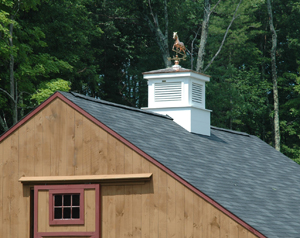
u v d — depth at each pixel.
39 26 72.38
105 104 38.66
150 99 45.47
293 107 101.06
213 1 102.19
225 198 31.47
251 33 101.75
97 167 34.19
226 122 104.88
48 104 36.06
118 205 33.44
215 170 36.00
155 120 41.44
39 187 35.22
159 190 32.34
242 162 41.66
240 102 95.50
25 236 35.69
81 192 34.12
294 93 104.44
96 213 33.66
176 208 31.73
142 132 36.34
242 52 101.75
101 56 100.88
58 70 68.88
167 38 93.31
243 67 101.56
